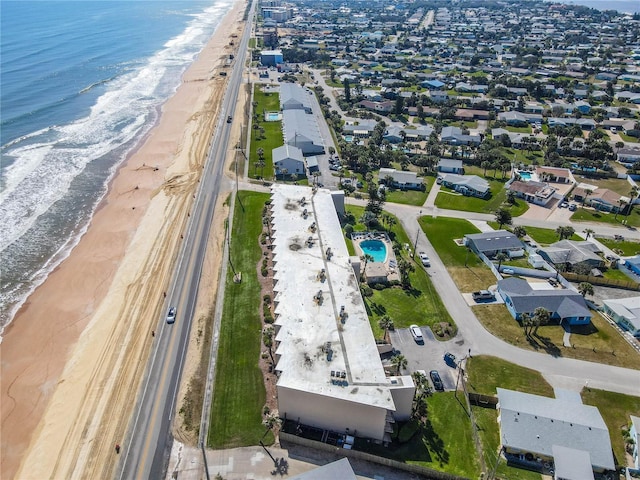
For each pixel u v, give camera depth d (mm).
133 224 125375
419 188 146500
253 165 158000
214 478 61125
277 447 65438
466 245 115938
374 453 64562
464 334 87500
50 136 181750
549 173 153250
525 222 128625
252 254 109500
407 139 183750
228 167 156375
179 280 101500
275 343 82562
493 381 77375
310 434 67188
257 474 61625
